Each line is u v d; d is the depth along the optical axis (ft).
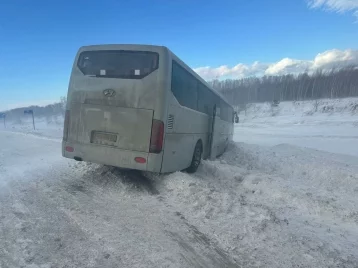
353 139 86.48
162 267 9.97
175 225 13.48
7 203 15.43
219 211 15.06
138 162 18.72
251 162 34.73
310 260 10.93
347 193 21.47
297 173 28.94
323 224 15.07
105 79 19.62
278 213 16.21
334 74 340.80
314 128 143.13
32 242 11.14
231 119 49.60
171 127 20.02
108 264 9.96
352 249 12.14
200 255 10.96
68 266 9.70
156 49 19.25
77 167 25.49
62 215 14.03
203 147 29.09
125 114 19.03
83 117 20.06
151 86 18.83
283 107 255.29
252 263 10.60
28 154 35.29
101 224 13.19
